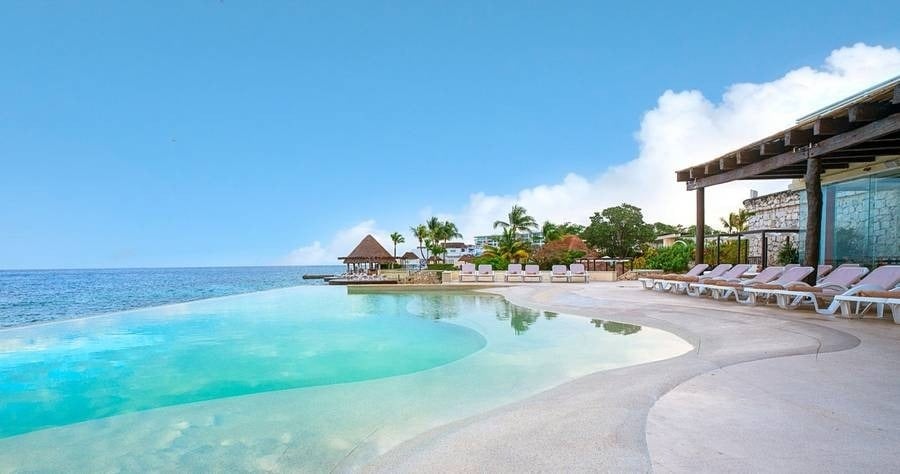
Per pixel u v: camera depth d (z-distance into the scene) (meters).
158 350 8.39
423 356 7.52
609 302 11.77
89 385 6.22
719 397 3.90
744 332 7.06
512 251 38.56
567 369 6.08
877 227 12.05
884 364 4.84
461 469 2.84
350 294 19.92
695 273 14.19
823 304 9.37
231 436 4.23
